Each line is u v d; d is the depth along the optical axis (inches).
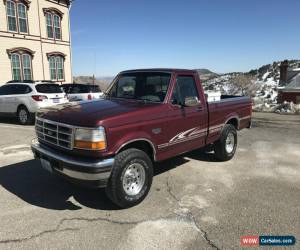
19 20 823.1
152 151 196.7
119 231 154.3
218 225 161.0
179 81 218.8
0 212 172.9
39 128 198.1
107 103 204.7
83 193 200.8
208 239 147.8
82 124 165.6
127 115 176.1
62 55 971.9
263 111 686.5
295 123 510.0
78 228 156.7
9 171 241.8
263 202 189.2
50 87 499.8
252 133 420.8
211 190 207.8
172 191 205.5
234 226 159.9
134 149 180.7
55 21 943.7
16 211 174.4
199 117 232.4
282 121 531.2
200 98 236.4
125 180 175.0
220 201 190.2
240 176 237.0
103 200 190.9
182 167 258.2
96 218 167.5
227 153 274.8
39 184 215.3
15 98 488.4
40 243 142.9
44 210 176.2
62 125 173.8
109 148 166.2
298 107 672.4
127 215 171.2
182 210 177.8
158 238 148.3
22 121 488.1
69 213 173.0
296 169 256.2
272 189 210.5
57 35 956.6
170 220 165.8
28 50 848.9
